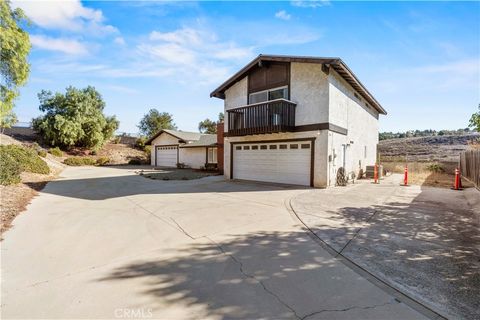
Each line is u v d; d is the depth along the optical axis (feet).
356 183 39.68
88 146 90.07
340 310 8.07
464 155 45.32
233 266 11.24
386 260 11.75
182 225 17.46
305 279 10.08
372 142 56.49
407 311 8.00
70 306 8.34
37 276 10.34
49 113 85.76
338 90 36.99
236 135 41.24
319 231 15.97
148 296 8.93
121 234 15.61
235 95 45.27
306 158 36.14
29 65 29.40
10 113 32.35
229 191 31.99
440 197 27.37
